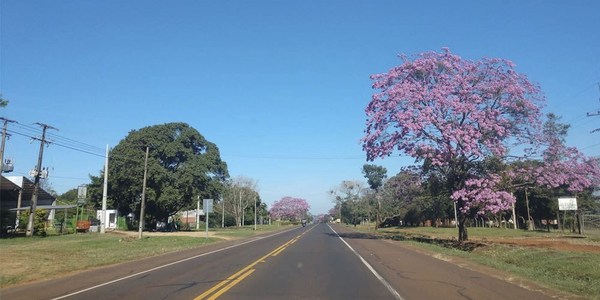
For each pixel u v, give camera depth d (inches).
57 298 456.4
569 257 805.2
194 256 951.0
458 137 1290.6
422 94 1358.3
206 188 2517.2
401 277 594.2
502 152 1304.1
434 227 3280.0
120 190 2361.0
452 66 1370.6
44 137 1660.9
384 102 1433.3
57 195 3907.5
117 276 622.8
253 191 4148.6
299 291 482.6
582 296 453.1
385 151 1427.2
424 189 1627.7
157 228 2645.2
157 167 2301.9
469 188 1352.1
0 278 599.8
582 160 1343.5
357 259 853.2
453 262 795.4
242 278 583.8
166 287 512.1
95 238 1520.7
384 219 3353.8
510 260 911.7
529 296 450.3
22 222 1771.7
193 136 2492.6
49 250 1032.8
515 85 1307.8
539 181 1322.6
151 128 2420.0
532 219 2780.5
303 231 2699.3
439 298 440.5
